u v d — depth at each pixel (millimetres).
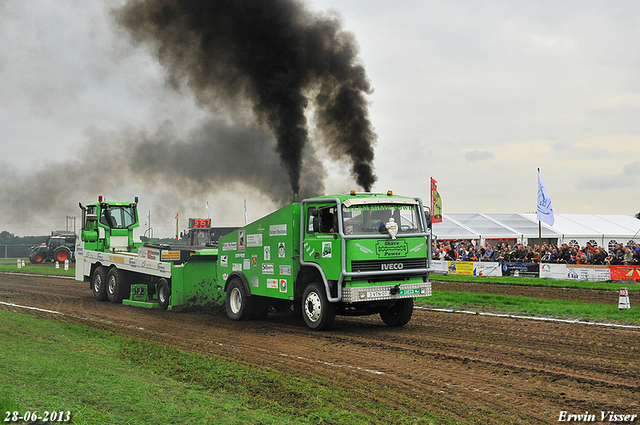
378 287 10812
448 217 38188
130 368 7656
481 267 26516
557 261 24500
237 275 13164
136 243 18750
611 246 33062
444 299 16562
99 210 18328
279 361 8391
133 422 5348
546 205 24297
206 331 11375
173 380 7027
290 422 5453
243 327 11914
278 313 14367
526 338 10219
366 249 10742
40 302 16812
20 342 9430
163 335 10859
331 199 10922
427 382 7109
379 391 6660
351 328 11742
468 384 7023
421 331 11188
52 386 6445
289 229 11727
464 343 9766
